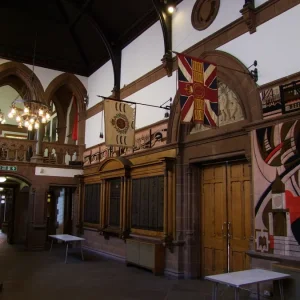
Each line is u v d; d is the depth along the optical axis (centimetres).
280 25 700
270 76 708
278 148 659
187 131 945
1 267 1027
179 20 1009
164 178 959
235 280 476
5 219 2281
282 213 640
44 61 1508
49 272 955
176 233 920
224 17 849
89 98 1588
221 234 845
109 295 712
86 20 1375
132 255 1038
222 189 858
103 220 1280
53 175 1477
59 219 1762
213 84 735
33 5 1384
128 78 1268
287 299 545
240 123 780
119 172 1188
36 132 1598
